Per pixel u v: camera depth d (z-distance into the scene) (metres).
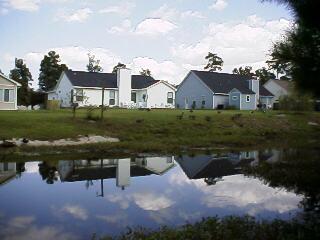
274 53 10.01
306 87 9.94
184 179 14.45
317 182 13.24
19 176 14.45
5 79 39.41
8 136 21.89
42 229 8.33
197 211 9.87
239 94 57.97
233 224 8.05
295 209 9.99
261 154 22.14
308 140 30.41
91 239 7.70
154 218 9.18
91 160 18.58
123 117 30.00
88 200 10.93
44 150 20.42
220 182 13.83
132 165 17.55
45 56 85.69
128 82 53.41
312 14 9.09
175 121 30.84
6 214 9.45
